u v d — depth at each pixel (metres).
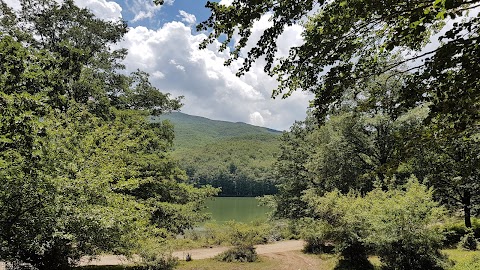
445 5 2.70
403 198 11.61
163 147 19.22
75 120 11.36
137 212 10.10
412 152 4.54
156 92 20.80
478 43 3.13
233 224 19.92
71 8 19.09
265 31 4.06
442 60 3.29
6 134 5.34
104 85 19.67
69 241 8.67
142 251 12.98
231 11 3.91
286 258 18.64
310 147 30.17
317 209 16.98
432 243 11.06
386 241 11.27
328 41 4.21
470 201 19.55
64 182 7.80
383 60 4.81
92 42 19.86
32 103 5.41
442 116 4.27
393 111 4.39
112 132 13.16
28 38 17.17
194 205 18.81
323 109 4.76
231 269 15.95
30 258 9.16
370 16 3.99
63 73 14.59
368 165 24.08
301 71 4.57
